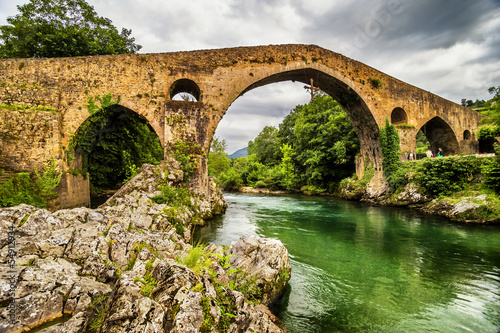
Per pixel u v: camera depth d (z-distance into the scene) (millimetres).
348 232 13891
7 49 18844
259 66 20391
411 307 6473
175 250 6949
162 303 3607
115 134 21578
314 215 18844
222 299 4320
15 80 16047
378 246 11461
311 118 39000
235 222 15789
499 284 7809
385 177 25109
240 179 45594
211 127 18812
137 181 13594
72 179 16016
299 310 6250
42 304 4148
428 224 15875
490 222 15453
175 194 14266
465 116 30828
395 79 26219
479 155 18500
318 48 22406
